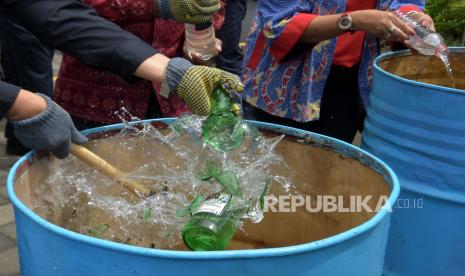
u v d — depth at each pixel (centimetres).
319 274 90
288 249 85
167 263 84
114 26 129
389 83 162
